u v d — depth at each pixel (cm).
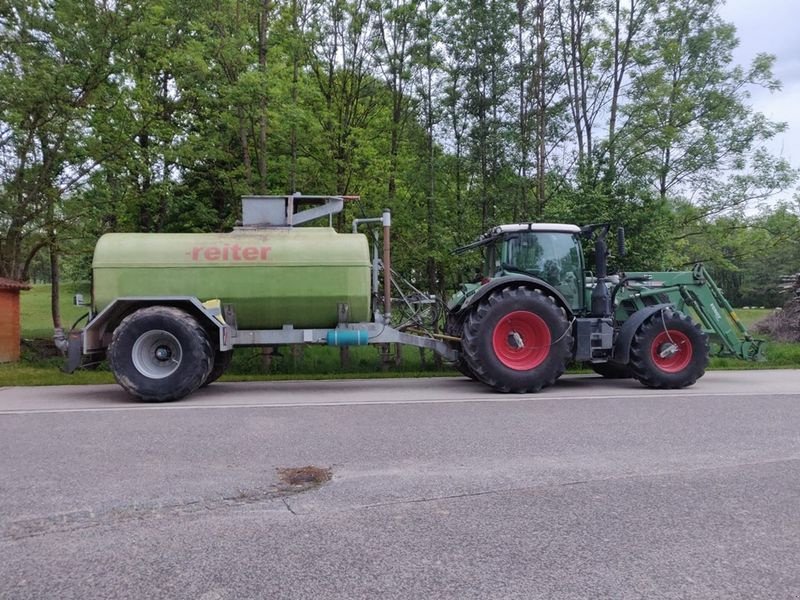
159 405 773
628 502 409
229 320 902
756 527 369
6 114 1230
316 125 1234
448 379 1080
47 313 2694
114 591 292
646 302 1025
